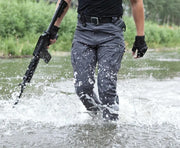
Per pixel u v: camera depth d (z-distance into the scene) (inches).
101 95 200.1
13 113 215.9
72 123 196.5
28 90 300.7
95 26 201.0
